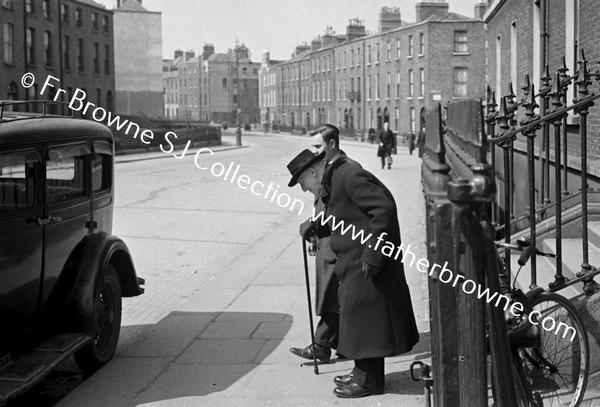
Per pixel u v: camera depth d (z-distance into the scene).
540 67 12.00
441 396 3.20
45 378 5.80
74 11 54.75
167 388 5.20
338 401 4.75
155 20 68.75
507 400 3.28
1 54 43.09
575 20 9.92
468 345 3.09
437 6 60.06
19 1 45.09
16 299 4.74
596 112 8.03
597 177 7.74
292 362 5.71
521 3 14.46
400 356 5.70
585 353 4.44
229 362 5.77
